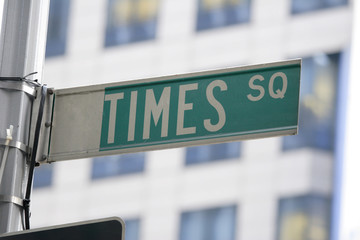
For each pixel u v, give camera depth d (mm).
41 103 6930
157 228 42625
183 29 44875
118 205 43500
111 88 6961
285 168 41781
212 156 42750
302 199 41281
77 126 6945
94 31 45719
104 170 44000
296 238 40906
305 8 43656
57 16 46000
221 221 42031
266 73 6598
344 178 41281
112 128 6855
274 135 6426
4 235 5832
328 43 43125
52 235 5727
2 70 6996
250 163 42219
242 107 6566
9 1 7195
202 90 6703
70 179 44031
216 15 44688
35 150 6777
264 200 41594
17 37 7105
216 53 44250
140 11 45625
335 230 40969
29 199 6645
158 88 6828
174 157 43250
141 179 43375
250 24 44062
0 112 6832
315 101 42656
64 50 45500
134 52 45156
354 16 43469
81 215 43562
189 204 42562
